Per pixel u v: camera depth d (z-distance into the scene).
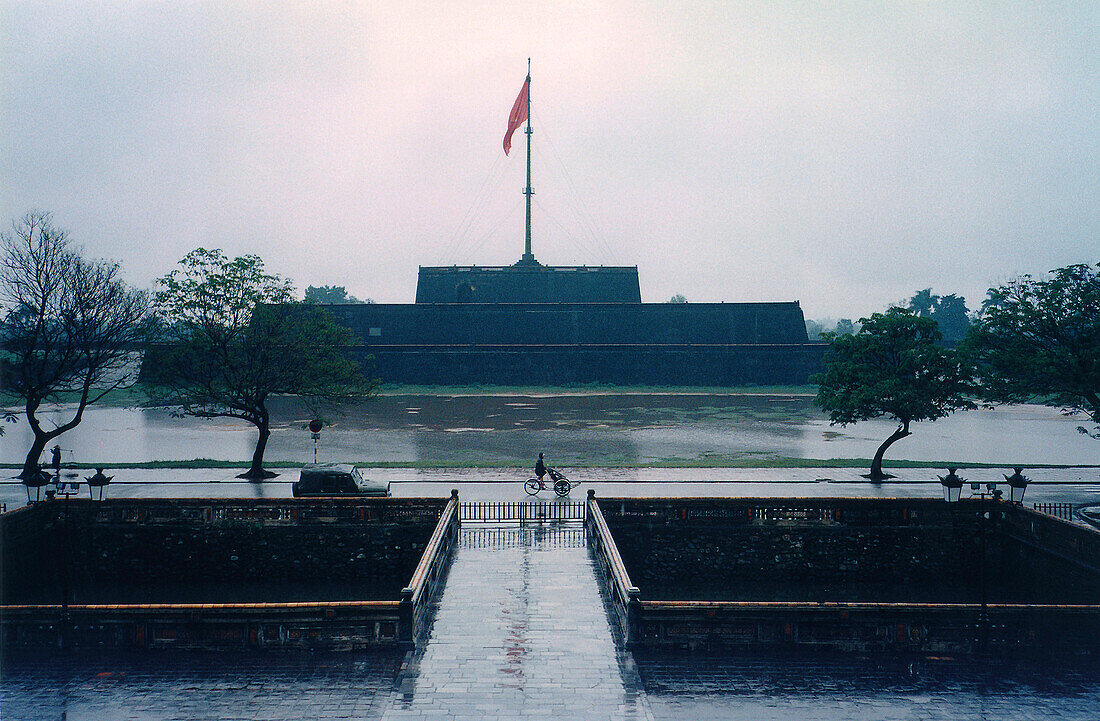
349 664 22.84
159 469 53.47
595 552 33.06
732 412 101.38
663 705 20.44
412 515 38.06
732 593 37.22
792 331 156.50
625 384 146.38
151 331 58.00
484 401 117.00
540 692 20.72
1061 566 33.94
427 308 154.12
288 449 67.56
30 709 20.22
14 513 35.22
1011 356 43.72
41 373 52.38
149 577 38.22
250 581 38.22
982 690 21.66
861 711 20.41
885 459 60.19
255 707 20.28
